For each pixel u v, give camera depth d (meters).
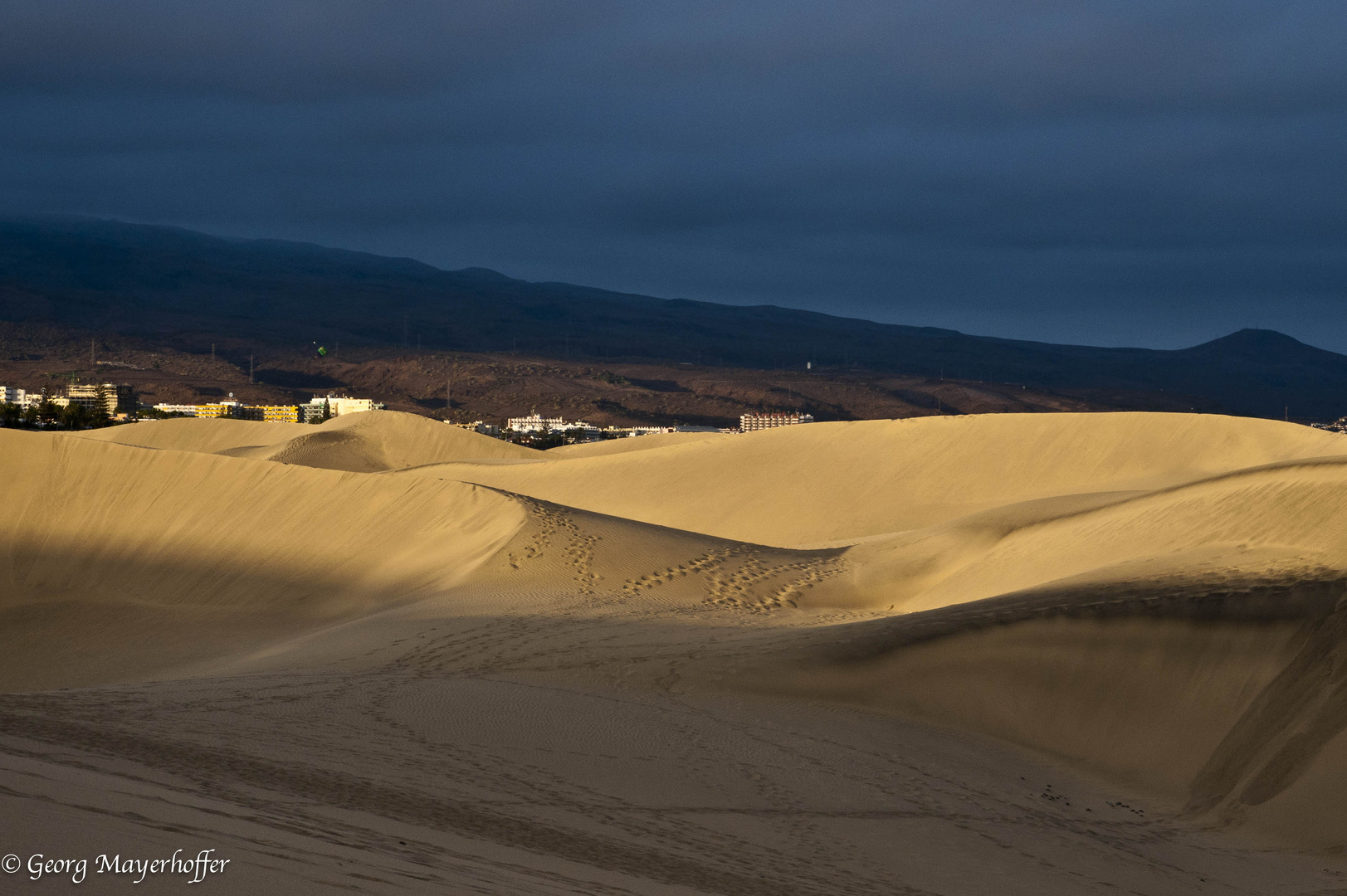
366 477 36.44
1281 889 11.45
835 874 10.02
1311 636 15.77
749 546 33.56
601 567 28.39
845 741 15.67
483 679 17.52
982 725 17.16
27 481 37.12
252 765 10.56
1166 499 27.72
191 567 32.72
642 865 9.12
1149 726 16.16
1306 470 25.19
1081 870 11.45
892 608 27.73
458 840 8.72
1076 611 18.17
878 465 55.75
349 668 18.23
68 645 27.66
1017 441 54.97
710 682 18.23
